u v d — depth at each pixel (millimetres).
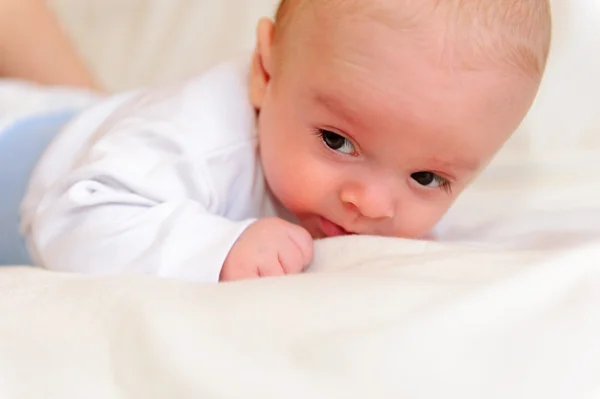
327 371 463
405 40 743
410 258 650
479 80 752
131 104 936
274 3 1540
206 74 913
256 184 888
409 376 457
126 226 765
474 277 584
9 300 598
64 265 777
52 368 501
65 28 1561
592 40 1277
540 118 1204
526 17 777
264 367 471
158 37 1528
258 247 735
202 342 494
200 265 731
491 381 454
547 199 1062
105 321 540
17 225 951
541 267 534
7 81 1255
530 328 489
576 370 460
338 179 796
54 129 1034
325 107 773
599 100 1226
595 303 506
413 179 798
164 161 821
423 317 495
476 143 775
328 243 761
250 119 885
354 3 762
